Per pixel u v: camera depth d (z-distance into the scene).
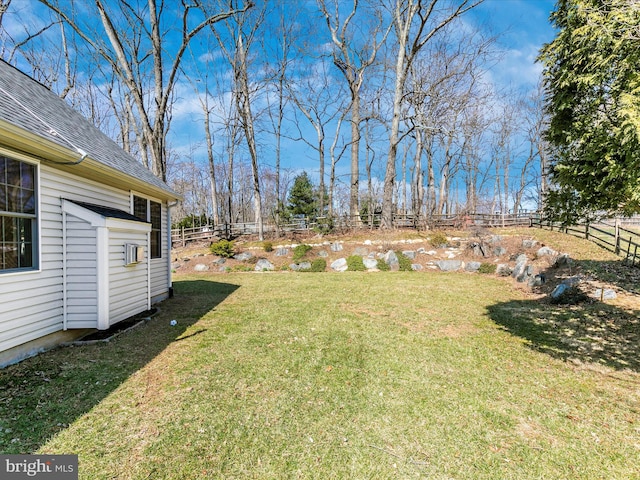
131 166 6.46
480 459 2.23
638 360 3.86
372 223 15.65
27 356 3.70
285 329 5.12
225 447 2.30
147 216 6.67
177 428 2.50
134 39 11.33
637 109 2.70
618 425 2.62
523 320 5.57
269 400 2.95
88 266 4.29
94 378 3.29
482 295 7.75
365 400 2.98
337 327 5.25
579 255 9.02
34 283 3.75
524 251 11.14
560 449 2.34
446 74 15.34
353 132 17.61
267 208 31.69
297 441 2.39
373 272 11.97
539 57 3.84
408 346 4.39
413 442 2.40
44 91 5.95
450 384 3.31
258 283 9.88
